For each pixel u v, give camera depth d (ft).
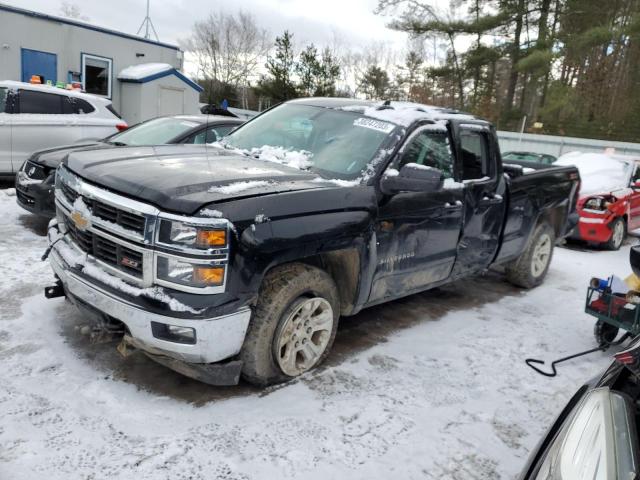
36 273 15.96
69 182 11.23
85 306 10.46
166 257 9.23
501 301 18.67
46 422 9.16
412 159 13.26
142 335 9.45
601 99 87.40
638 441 5.56
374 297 12.96
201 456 8.76
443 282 15.67
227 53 148.25
